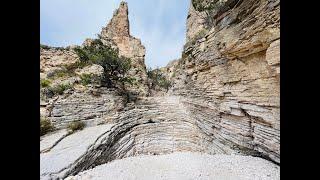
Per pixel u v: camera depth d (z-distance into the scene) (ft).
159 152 72.49
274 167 31.01
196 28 107.86
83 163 38.37
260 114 32.58
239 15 36.22
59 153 40.29
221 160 36.99
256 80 33.58
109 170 35.01
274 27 27.48
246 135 37.93
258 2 30.78
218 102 48.80
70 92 66.33
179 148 71.72
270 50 27.68
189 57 72.54
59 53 89.76
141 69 137.39
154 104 91.56
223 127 46.80
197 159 39.17
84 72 82.94
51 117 56.49
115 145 57.88
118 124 66.08
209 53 52.11
